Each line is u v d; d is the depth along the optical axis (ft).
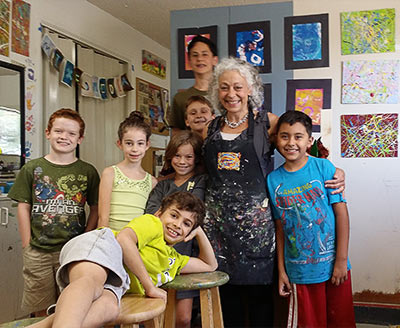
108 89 14.44
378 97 9.67
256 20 9.76
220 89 6.87
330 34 9.77
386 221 9.71
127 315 4.30
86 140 13.69
